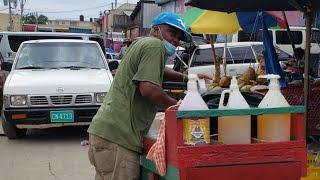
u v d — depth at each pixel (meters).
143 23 36.47
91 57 9.54
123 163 3.25
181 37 3.33
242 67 12.71
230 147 2.71
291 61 7.39
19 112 8.28
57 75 8.77
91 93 8.41
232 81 2.88
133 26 43.44
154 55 3.13
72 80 8.52
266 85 5.42
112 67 9.38
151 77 3.10
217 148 2.69
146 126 3.31
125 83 3.26
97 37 14.85
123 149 3.25
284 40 14.17
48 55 9.46
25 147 8.17
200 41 16.33
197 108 2.76
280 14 8.14
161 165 2.85
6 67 9.48
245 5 5.67
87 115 8.41
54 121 8.30
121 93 3.28
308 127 4.63
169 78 4.04
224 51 11.58
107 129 3.28
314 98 4.72
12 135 8.77
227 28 8.95
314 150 4.26
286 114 2.84
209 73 12.67
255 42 13.05
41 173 6.54
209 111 2.70
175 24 3.25
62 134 9.32
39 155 7.57
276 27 10.34
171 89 4.37
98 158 3.32
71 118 8.34
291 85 5.25
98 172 3.40
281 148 2.78
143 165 3.29
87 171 6.63
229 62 12.80
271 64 6.53
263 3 5.61
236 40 15.59
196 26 8.96
